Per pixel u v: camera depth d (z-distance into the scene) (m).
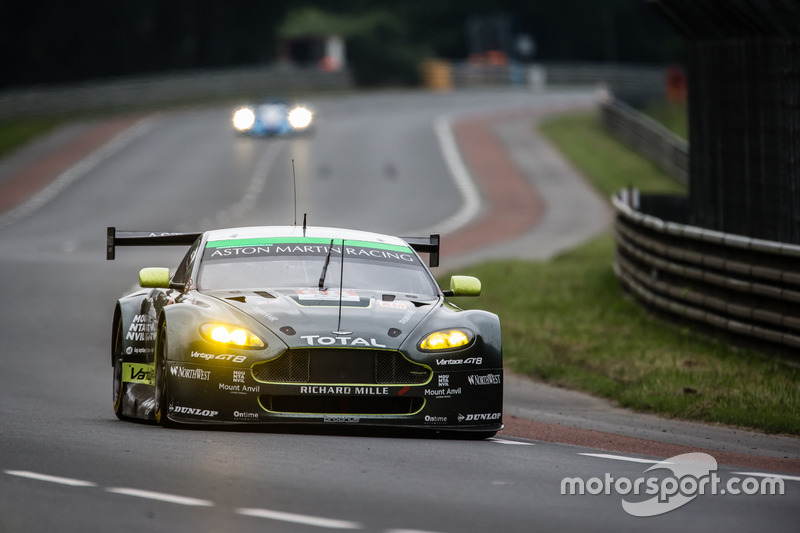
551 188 167.25
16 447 25.50
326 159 187.00
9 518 18.67
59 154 187.00
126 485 21.41
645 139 191.00
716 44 58.22
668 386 41.38
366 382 28.09
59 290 79.81
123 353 33.41
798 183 50.44
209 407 27.98
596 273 79.31
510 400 41.97
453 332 29.23
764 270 46.69
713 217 59.91
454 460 25.56
